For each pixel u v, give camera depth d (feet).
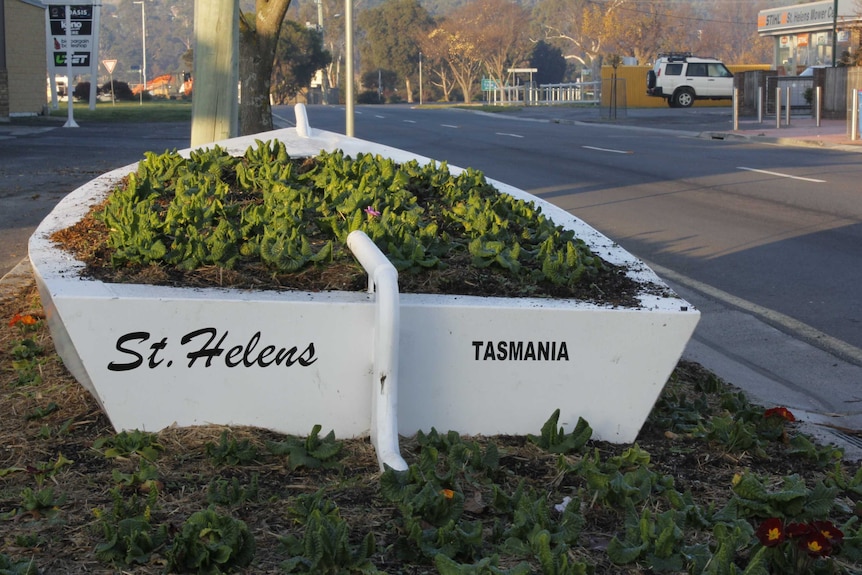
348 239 14.21
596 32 277.64
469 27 297.12
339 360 13.16
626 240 35.19
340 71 350.02
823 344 22.44
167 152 23.17
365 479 12.07
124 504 10.97
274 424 13.28
